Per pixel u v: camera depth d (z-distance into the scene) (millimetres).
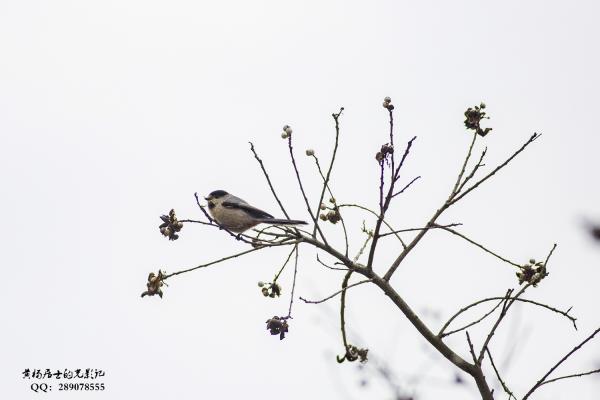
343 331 9227
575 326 8836
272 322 9891
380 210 9914
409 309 9789
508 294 9383
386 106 9789
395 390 8000
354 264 10125
